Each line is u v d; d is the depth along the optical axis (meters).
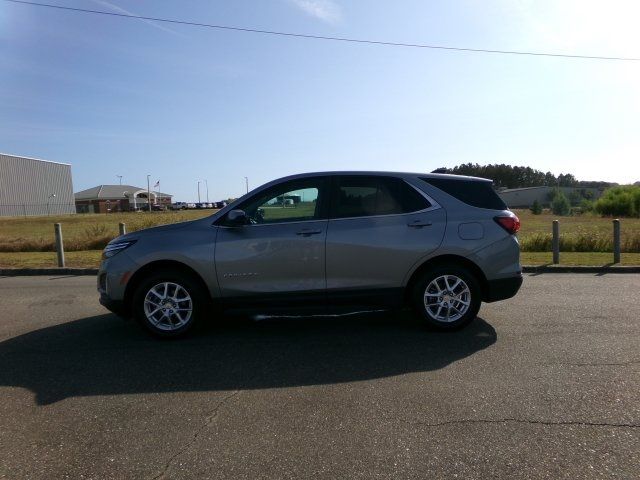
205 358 5.05
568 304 7.34
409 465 3.02
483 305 7.32
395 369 4.66
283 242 5.57
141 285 5.61
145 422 3.63
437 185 5.91
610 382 4.26
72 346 5.50
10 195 76.31
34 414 3.78
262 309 5.64
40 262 13.06
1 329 6.29
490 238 5.77
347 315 6.77
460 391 4.11
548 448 3.20
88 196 117.19
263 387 4.27
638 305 7.23
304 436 3.39
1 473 2.97
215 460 3.10
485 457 3.10
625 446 3.21
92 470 3.00
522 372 4.52
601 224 31.88
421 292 5.75
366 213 5.74
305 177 5.84
